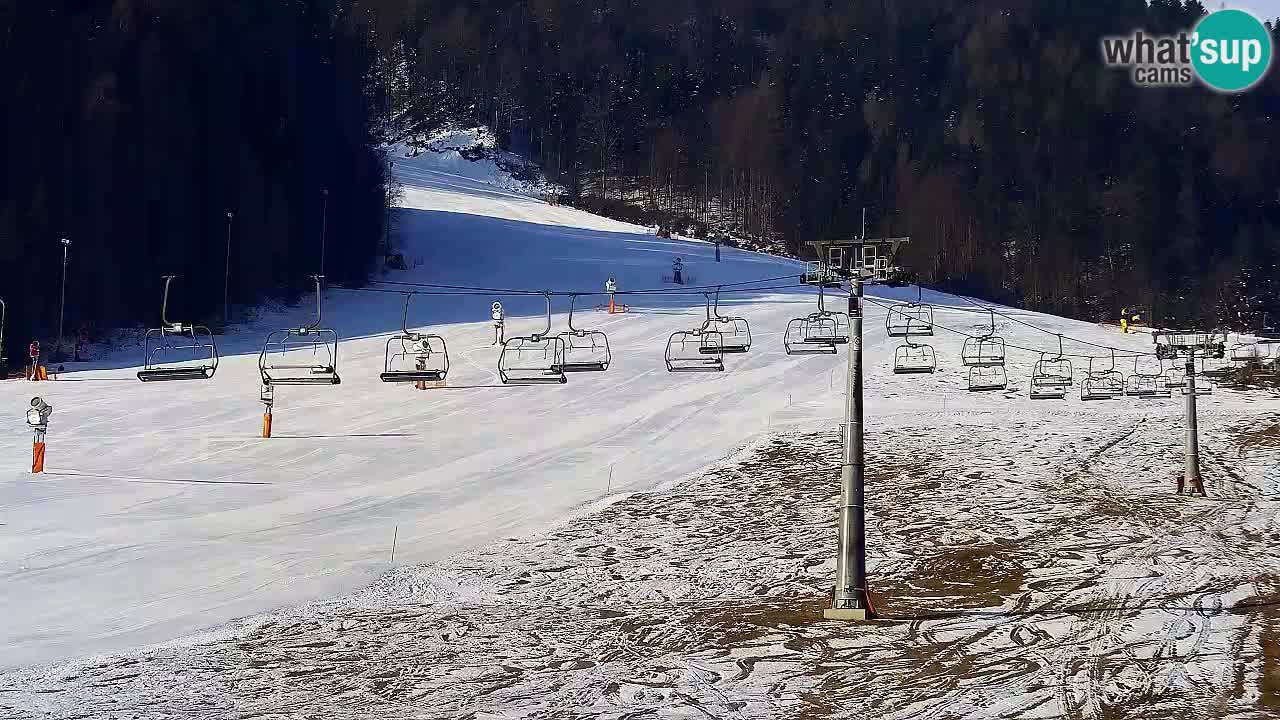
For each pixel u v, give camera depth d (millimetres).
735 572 24453
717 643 18766
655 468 35250
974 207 130000
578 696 15945
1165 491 31750
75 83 66000
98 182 64375
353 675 17422
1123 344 63438
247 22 83312
